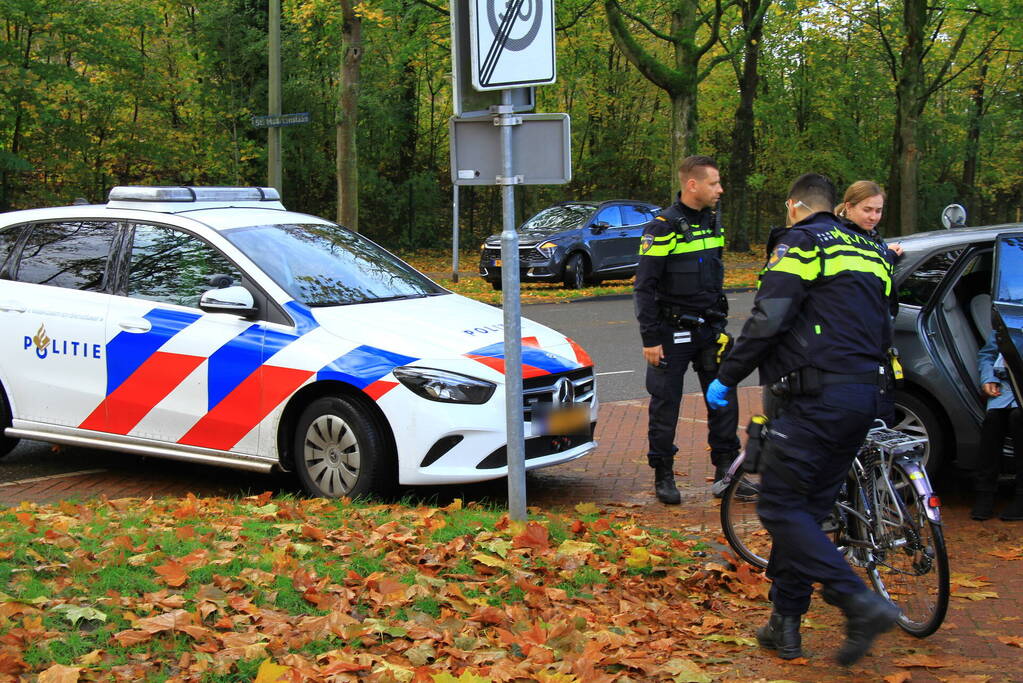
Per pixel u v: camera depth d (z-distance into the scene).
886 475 4.53
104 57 23.58
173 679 3.28
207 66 26.75
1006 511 6.01
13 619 3.59
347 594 4.11
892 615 3.75
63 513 5.45
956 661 4.08
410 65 28.30
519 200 33.91
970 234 6.32
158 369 6.51
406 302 6.69
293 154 28.16
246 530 4.95
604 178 36.00
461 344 6.15
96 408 6.75
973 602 4.76
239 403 6.26
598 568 4.89
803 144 38.03
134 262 6.81
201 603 3.85
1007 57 37.44
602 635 4.04
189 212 6.95
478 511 5.74
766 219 40.69
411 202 31.44
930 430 6.15
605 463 7.57
